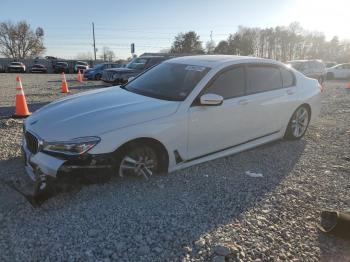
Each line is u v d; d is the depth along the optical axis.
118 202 3.73
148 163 4.20
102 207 3.62
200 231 3.28
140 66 16.06
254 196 4.04
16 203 3.65
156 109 4.17
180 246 3.04
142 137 3.98
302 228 3.44
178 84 4.73
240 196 4.02
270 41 87.56
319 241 3.25
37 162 3.69
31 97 12.56
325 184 4.49
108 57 84.69
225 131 4.86
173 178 4.38
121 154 3.88
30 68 48.47
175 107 4.30
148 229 3.27
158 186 4.13
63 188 3.68
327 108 10.62
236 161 5.15
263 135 5.58
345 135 7.00
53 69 49.16
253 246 3.10
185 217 3.51
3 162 4.77
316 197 4.11
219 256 2.91
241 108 4.98
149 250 2.98
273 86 5.66
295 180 4.57
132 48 33.25
